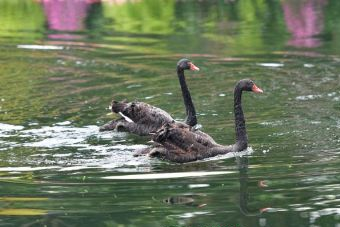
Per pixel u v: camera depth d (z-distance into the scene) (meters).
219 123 16.45
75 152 14.23
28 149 14.38
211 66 22.28
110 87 19.86
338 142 14.59
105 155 14.06
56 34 28.69
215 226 10.25
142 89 19.67
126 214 10.78
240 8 34.34
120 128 15.84
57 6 36.50
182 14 33.19
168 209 10.91
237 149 14.20
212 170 13.08
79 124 16.31
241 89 14.45
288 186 11.92
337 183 11.97
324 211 10.72
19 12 35.00
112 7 35.66
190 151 13.87
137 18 32.47
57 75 21.38
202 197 11.53
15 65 22.84
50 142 14.90
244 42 25.94
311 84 19.75
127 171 13.05
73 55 24.38
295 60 22.75
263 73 21.19
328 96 18.45
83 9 35.28
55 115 17.03
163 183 12.27
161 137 13.98
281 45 25.22
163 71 21.75
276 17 31.58
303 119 16.42
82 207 11.11
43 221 10.58
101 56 24.14
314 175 12.45
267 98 18.45
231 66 22.19
